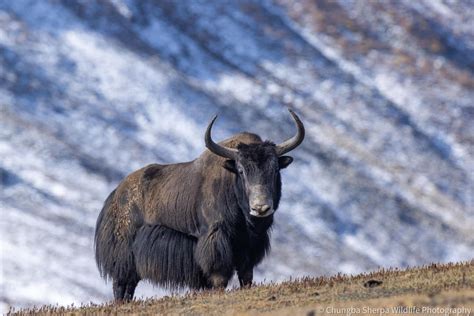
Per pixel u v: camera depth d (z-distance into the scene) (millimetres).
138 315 52188
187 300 55562
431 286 52094
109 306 57281
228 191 62656
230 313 49469
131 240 69250
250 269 63719
